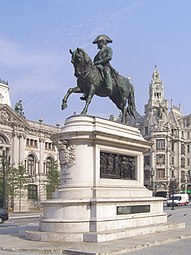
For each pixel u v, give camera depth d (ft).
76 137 60.03
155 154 384.47
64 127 62.44
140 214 64.80
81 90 65.87
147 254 45.80
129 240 54.08
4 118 229.45
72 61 65.16
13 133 233.14
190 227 73.31
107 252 44.68
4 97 250.16
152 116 405.18
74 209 56.95
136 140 67.77
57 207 57.77
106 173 62.90
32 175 246.06
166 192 375.66
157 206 70.23
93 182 60.18
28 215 178.19
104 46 67.92
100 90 66.80
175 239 57.72
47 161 258.16
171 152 396.98
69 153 60.49
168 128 390.63
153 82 423.64
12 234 65.05
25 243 52.60
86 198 57.77
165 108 408.26
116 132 64.49
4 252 47.57
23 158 238.07
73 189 59.47
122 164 66.44
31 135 247.09
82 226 55.83
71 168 60.49
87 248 47.32
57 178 234.38
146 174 388.98
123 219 60.18
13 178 214.69
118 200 59.98
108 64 67.77
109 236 53.88
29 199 239.71
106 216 57.93
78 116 62.03
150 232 62.34
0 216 127.95
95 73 64.85
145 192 68.74
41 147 253.24
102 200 57.11
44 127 256.32
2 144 227.81
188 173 415.64
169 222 71.92
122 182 65.26
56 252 46.85
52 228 56.85
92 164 60.59
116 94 71.36
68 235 53.47
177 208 204.54
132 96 74.02
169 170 385.50
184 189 405.59
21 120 237.86
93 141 60.70
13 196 222.89
